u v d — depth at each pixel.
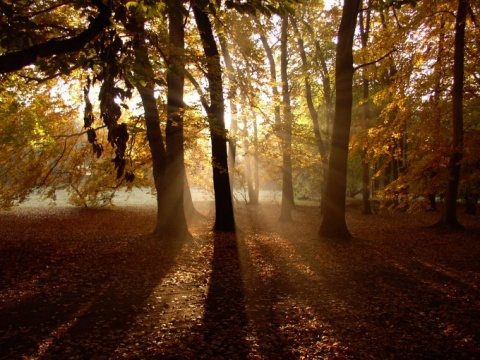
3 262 9.96
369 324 6.12
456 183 16.14
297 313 6.62
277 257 11.04
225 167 15.23
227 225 15.44
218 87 12.48
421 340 5.51
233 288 8.11
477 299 7.37
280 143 17.22
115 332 5.75
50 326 5.94
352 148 18.17
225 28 13.05
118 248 12.08
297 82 21.98
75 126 20.03
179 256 11.05
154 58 6.77
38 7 8.07
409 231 16.30
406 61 17.98
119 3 5.20
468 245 12.91
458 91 15.26
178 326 6.01
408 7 17.00
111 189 23.75
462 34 15.07
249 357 5.00
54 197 22.41
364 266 10.01
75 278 8.66
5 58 4.54
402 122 16.86
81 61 5.80
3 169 18.92
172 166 13.60
